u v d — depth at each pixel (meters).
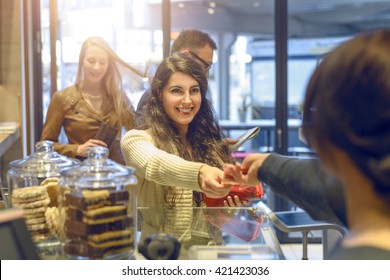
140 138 1.96
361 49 0.75
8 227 1.16
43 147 1.54
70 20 5.14
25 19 4.83
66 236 1.27
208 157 2.08
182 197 1.90
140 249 1.28
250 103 5.65
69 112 3.59
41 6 5.05
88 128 3.56
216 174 1.58
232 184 1.51
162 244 1.24
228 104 5.70
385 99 0.72
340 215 1.08
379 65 0.73
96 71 3.52
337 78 0.75
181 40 2.81
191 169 1.66
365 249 0.74
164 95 2.02
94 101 3.59
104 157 1.33
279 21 5.34
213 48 2.84
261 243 1.41
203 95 2.09
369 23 5.69
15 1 4.61
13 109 4.63
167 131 2.01
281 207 5.35
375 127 0.72
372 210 0.76
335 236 2.81
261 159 1.34
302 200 1.18
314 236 4.99
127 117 3.59
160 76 2.03
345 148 0.75
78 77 3.62
